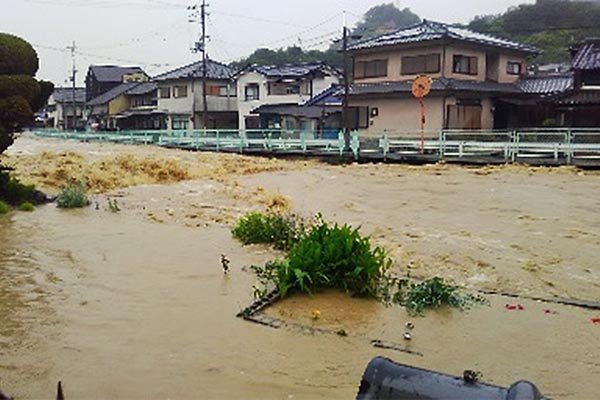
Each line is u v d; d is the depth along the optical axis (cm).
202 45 5009
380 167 2831
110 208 1611
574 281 912
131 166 2486
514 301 814
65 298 809
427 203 1723
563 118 3306
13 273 938
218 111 5797
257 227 1184
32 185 1777
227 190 2025
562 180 2198
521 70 4003
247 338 665
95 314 743
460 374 575
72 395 520
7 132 1529
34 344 641
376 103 3756
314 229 963
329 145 3303
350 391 534
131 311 755
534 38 6369
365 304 790
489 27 6600
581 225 1365
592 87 3206
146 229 1320
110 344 643
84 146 4338
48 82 1638
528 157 2644
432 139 3189
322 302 795
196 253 1079
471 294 841
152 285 873
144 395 522
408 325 704
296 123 4672
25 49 1580
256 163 3016
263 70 5166
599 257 1060
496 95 3612
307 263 838
